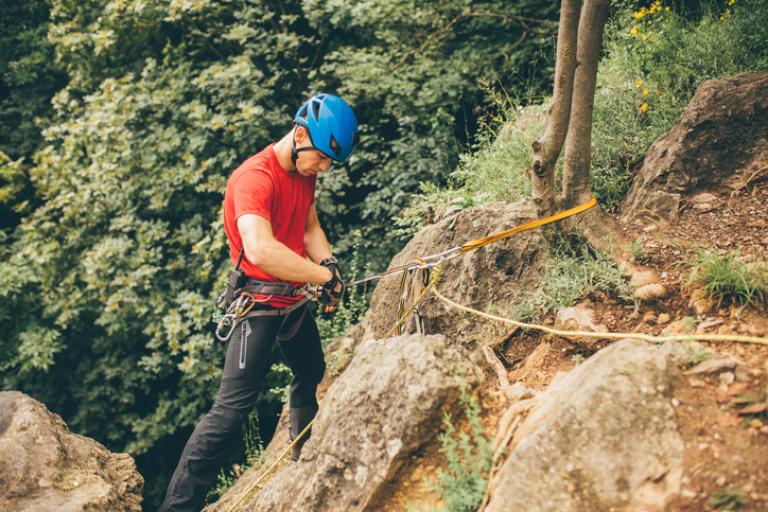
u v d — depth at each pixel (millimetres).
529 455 2166
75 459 2988
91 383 8414
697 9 5883
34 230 7875
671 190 3648
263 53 7840
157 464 8836
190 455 2863
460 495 2330
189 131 7559
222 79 7211
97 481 2918
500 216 3914
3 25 9273
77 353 8516
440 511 2336
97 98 7465
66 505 2713
